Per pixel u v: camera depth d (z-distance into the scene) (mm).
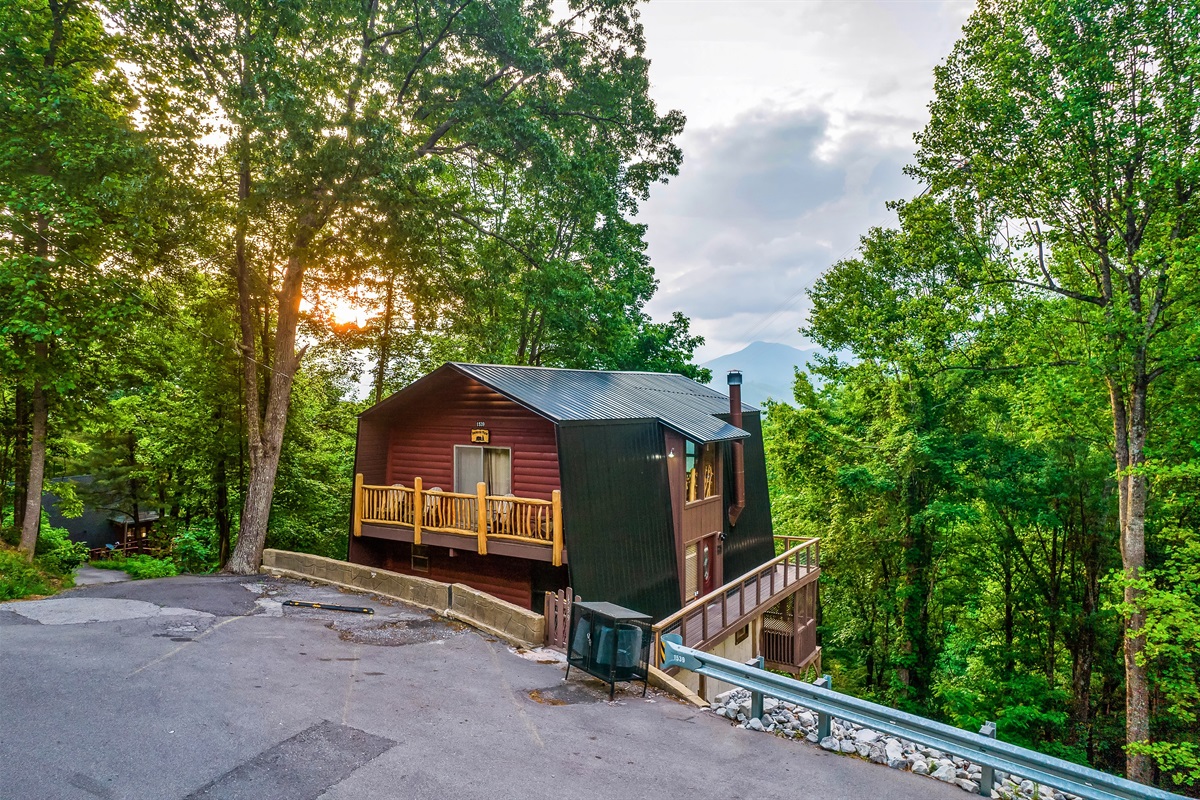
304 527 23469
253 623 11344
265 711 7492
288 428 23000
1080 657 21188
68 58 15695
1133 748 13102
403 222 16312
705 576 17703
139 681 8234
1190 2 12219
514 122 17859
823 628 27641
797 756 6945
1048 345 15742
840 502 23531
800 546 19531
